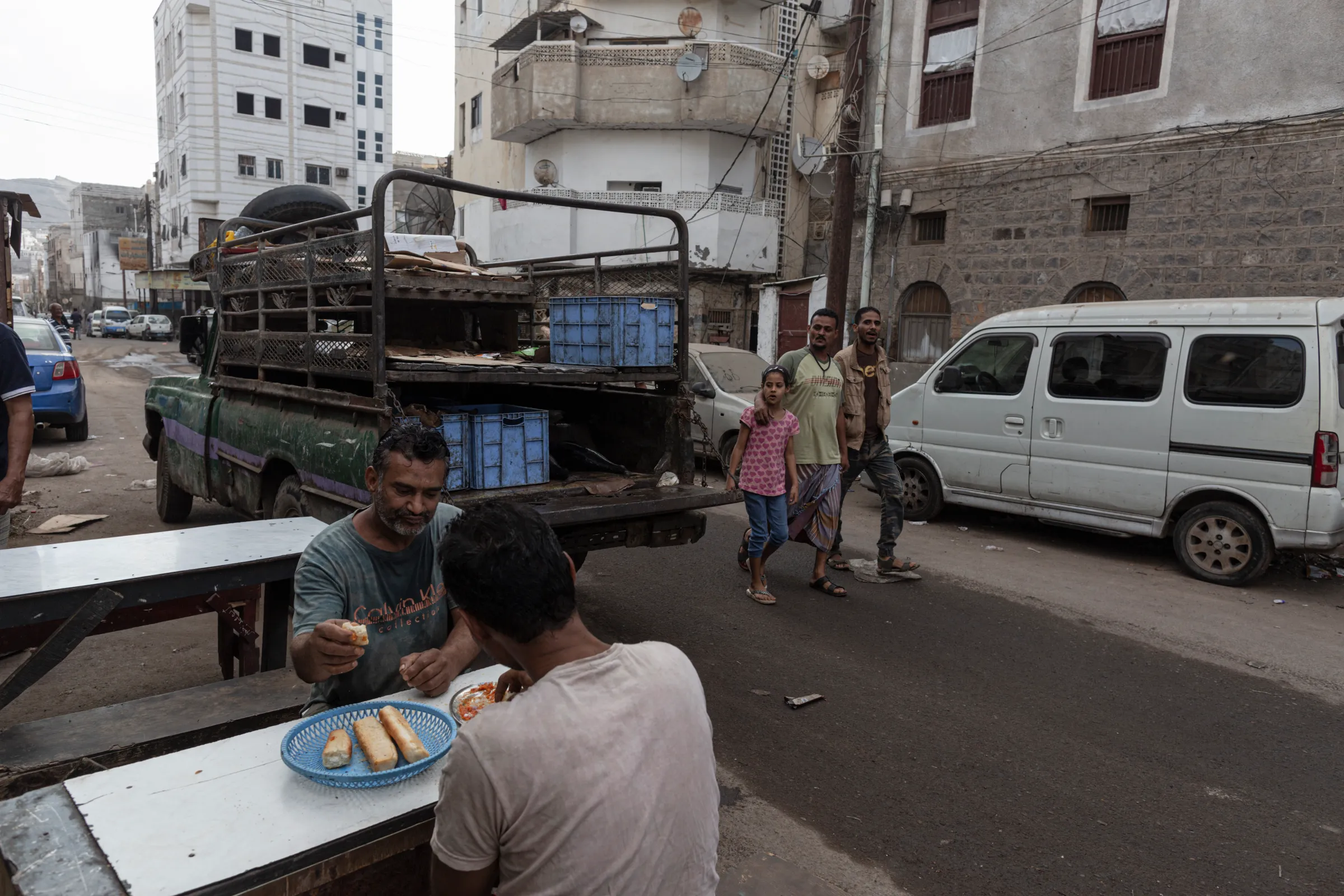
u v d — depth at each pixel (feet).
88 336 140.97
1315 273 32.24
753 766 11.61
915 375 44.16
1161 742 12.46
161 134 151.02
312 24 134.62
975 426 24.73
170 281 116.78
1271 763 11.91
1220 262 34.47
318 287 15.10
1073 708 13.52
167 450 22.67
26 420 11.93
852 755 11.94
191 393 21.38
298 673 6.79
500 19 82.07
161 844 4.99
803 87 71.82
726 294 67.31
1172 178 35.47
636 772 4.30
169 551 10.66
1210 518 20.34
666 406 16.88
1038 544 24.08
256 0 128.77
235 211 131.44
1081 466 22.39
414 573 7.68
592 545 14.69
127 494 26.66
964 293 42.34
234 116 129.39
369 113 159.94
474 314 19.48
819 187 67.67
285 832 5.14
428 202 32.96
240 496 18.65
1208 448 20.12
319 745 6.15
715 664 15.02
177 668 14.32
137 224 219.00
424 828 5.49
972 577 20.59
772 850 9.70
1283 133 32.58
